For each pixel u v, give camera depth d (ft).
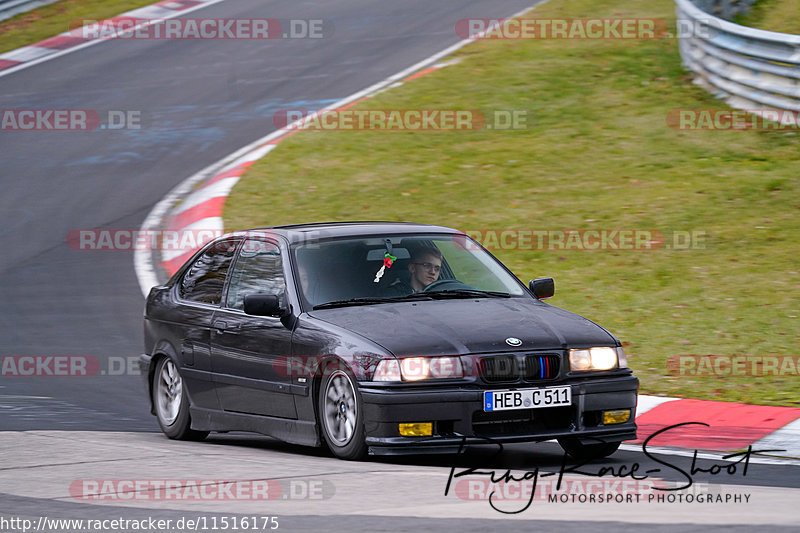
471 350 75.72
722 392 103.96
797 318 123.95
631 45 273.13
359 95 254.47
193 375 91.50
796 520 55.21
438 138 220.64
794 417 93.97
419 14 327.47
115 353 128.26
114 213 191.01
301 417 80.94
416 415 73.77
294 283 84.69
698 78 240.73
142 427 99.60
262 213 182.70
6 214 193.47
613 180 187.01
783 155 189.67
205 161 218.59
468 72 262.88
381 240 88.99
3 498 64.64
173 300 96.63
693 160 192.54
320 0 353.92
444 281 86.74
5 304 149.28
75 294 152.97
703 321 125.80
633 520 55.42
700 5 271.28
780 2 294.87
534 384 76.18
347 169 205.57
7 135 241.76
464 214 176.65
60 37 319.27
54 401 109.09
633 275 144.25
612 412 78.64
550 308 85.61
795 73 199.52
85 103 262.26
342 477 69.15
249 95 262.26
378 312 80.84
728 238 154.51
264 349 84.07
